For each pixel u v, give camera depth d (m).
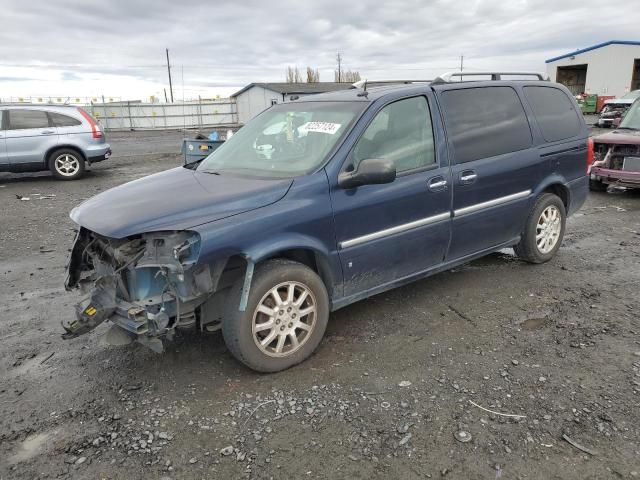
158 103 41.25
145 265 3.06
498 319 4.21
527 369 3.42
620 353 3.59
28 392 3.32
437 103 4.29
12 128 11.72
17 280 5.42
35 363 3.69
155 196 3.48
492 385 3.24
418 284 5.00
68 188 11.27
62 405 3.16
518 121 4.94
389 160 3.55
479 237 4.64
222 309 3.35
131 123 40.06
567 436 2.74
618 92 48.62
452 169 4.26
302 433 2.83
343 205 3.61
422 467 2.55
